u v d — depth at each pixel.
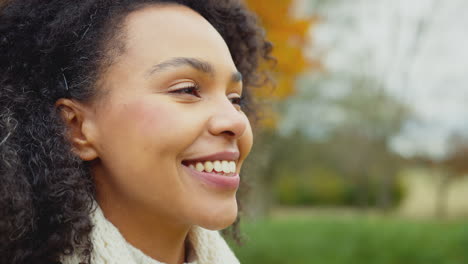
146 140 1.25
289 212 22.86
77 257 1.32
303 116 13.62
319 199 25.14
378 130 16.88
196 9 1.69
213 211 1.29
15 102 1.35
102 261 1.30
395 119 15.67
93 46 1.34
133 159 1.27
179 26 1.34
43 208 1.32
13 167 1.28
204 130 1.29
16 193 1.26
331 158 19.20
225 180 1.31
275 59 2.06
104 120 1.30
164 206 1.29
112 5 1.37
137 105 1.27
